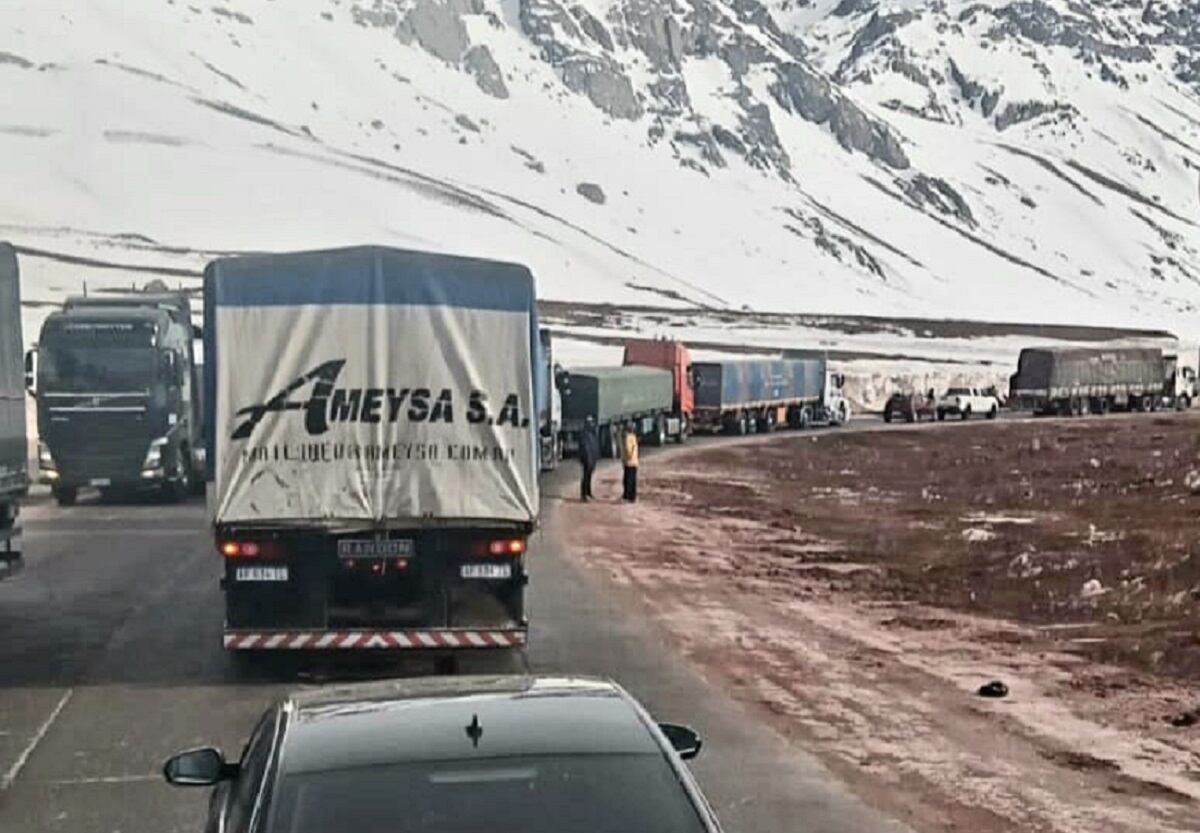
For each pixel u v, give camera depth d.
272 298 16.11
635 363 69.06
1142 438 70.75
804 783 11.65
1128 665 17.00
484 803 4.97
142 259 182.75
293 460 16.02
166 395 35.84
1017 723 13.96
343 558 15.96
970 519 35.50
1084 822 10.66
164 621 19.61
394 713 5.66
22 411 19.36
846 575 25.66
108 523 32.62
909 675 16.41
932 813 10.83
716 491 43.84
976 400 95.38
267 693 15.09
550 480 46.94
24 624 19.33
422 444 16.17
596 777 5.15
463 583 16.05
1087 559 26.41
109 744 12.88
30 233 191.25
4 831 10.27
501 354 16.33
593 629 19.33
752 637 18.91
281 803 5.03
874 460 58.38
